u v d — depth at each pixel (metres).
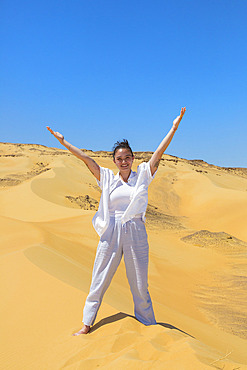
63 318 4.18
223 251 23.19
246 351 5.87
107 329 3.50
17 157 98.06
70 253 10.84
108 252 3.57
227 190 61.75
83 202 43.47
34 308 4.56
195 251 22.39
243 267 18.12
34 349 3.43
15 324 4.14
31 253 7.57
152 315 3.73
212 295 12.45
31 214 29.89
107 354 2.96
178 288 12.97
